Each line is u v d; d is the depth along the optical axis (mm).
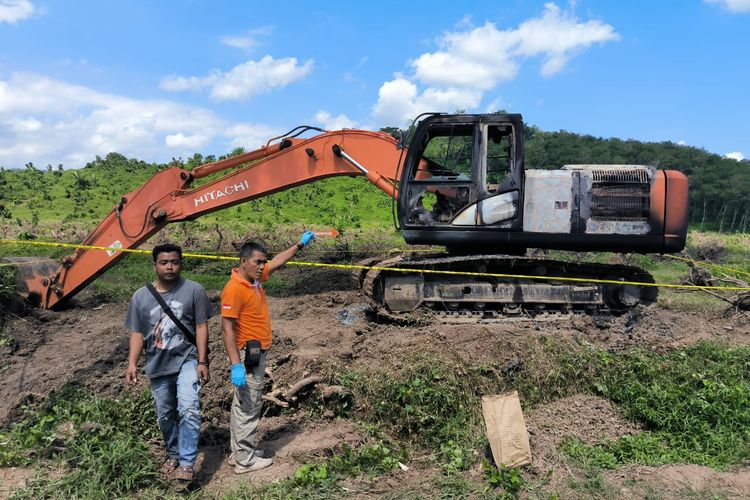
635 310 8117
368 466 4480
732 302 9570
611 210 7559
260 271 4410
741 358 6570
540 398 5695
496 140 7844
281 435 5207
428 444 5000
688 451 4855
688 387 5688
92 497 3869
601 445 4934
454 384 5445
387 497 3975
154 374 4281
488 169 7797
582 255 13609
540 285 8008
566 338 6684
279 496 3951
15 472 4270
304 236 4895
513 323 7699
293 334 7434
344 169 8859
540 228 7586
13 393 5777
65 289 8766
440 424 5129
